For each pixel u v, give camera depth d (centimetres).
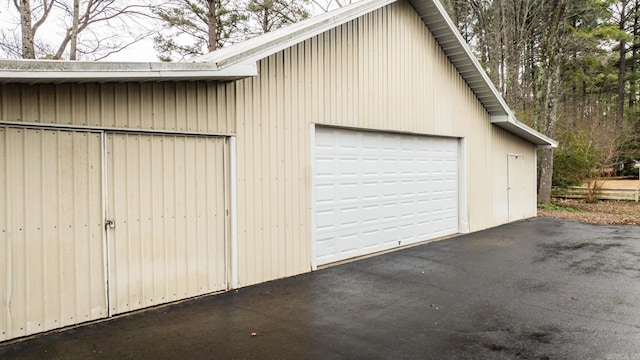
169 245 484
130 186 452
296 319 436
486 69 2020
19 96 377
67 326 409
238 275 548
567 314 453
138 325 416
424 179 894
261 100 573
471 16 2225
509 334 397
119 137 445
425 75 870
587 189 1728
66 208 408
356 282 580
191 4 1452
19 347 363
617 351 359
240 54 487
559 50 1653
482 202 1071
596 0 2247
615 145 1908
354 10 673
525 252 786
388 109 779
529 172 1329
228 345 371
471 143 1017
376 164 777
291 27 675
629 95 3073
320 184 671
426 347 367
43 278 394
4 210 372
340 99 688
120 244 445
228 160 539
